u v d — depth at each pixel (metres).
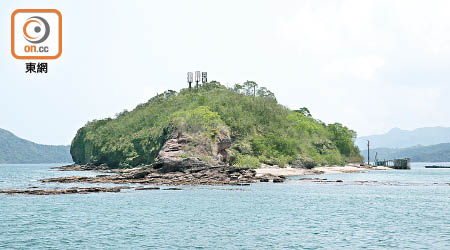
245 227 37.81
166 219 42.00
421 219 41.88
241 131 143.75
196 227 37.81
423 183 86.56
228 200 56.75
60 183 88.69
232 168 89.38
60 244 31.50
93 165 170.50
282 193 65.38
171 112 168.00
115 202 54.78
